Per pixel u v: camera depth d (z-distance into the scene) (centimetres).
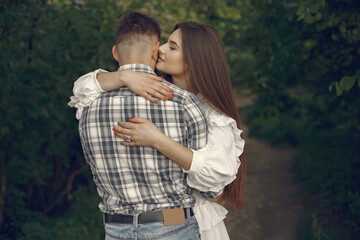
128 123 150
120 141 152
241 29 571
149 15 167
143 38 161
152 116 152
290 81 523
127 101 153
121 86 156
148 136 147
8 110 374
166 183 155
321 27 454
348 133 638
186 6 603
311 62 488
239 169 195
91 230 466
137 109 152
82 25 351
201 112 157
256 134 1039
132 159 152
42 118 415
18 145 436
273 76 500
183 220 158
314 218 467
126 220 157
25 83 381
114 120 153
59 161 539
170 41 186
